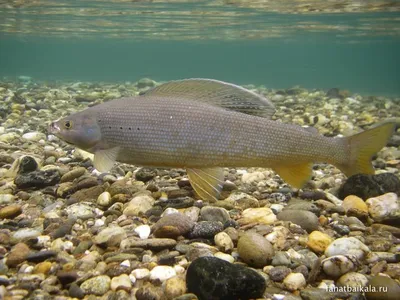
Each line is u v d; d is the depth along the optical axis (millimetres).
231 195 414
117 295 239
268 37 4086
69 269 266
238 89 362
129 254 285
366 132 401
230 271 236
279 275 263
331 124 894
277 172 388
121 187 411
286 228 331
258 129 368
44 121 860
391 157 650
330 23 2795
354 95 1696
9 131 739
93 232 328
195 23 2898
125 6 2131
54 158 550
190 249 291
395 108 1330
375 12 2234
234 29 3305
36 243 301
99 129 365
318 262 271
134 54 10266
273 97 1482
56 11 2369
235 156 368
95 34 3973
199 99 367
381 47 5691
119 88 1658
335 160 397
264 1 1915
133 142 365
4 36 4723
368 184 413
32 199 401
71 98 1237
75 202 393
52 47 7324
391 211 365
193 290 239
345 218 366
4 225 338
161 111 363
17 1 2049
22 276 256
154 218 353
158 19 2668
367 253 291
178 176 486
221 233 307
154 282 258
